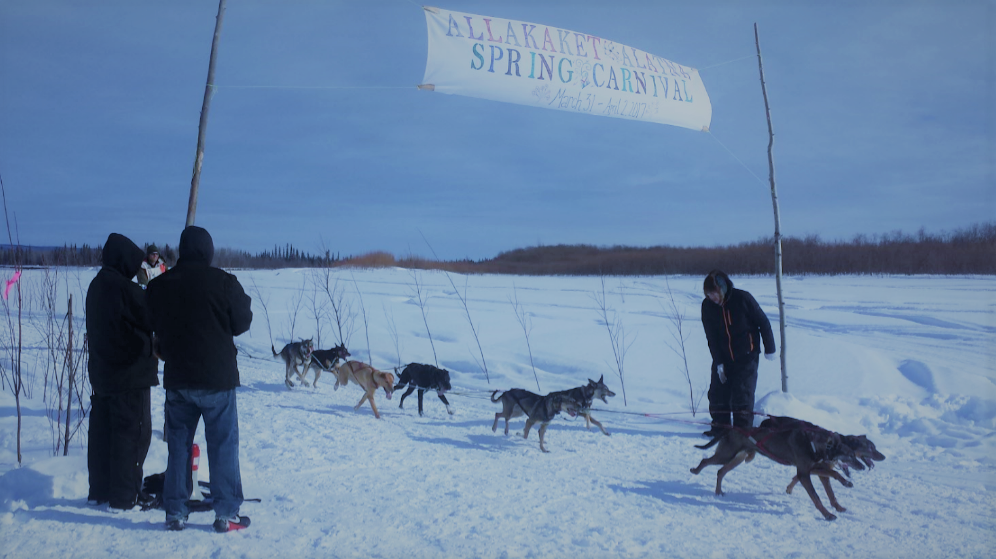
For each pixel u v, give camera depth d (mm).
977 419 8359
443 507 5258
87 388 8953
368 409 9820
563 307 22828
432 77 8016
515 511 5219
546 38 8516
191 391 4332
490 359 13406
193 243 4496
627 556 4297
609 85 8898
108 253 4848
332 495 5465
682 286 34562
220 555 4023
